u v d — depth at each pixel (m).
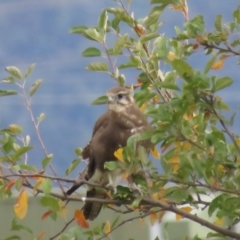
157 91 10.79
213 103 9.38
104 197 11.77
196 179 9.78
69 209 17.23
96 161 12.03
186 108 9.27
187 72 9.12
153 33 10.45
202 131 9.63
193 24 10.04
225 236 10.38
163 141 9.95
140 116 12.10
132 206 10.10
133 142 9.72
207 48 10.16
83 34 10.65
